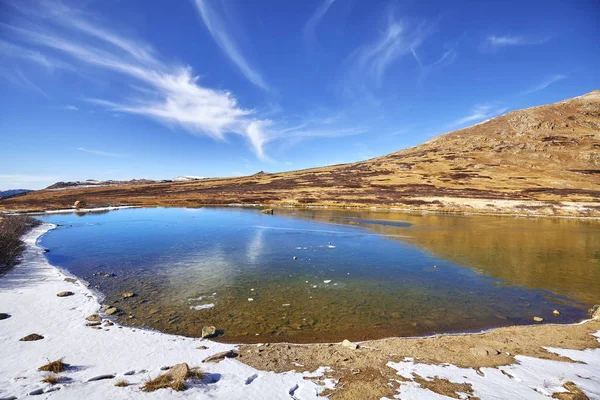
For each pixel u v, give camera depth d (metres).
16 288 15.50
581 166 110.69
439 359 9.35
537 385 7.60
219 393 7.18
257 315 13.37
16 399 6.58
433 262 23.25
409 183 103.06
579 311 14.23
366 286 17.58
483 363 9.02
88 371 8.15
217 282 17.94
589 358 9.36
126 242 30.31
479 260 23.95
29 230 36.03
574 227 42.62
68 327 11.26
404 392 7.32
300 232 37.59
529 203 64.88
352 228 41.34
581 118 163.50
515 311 14.20
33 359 8.68
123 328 11.48
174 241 31.05
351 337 11.48
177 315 13.18
